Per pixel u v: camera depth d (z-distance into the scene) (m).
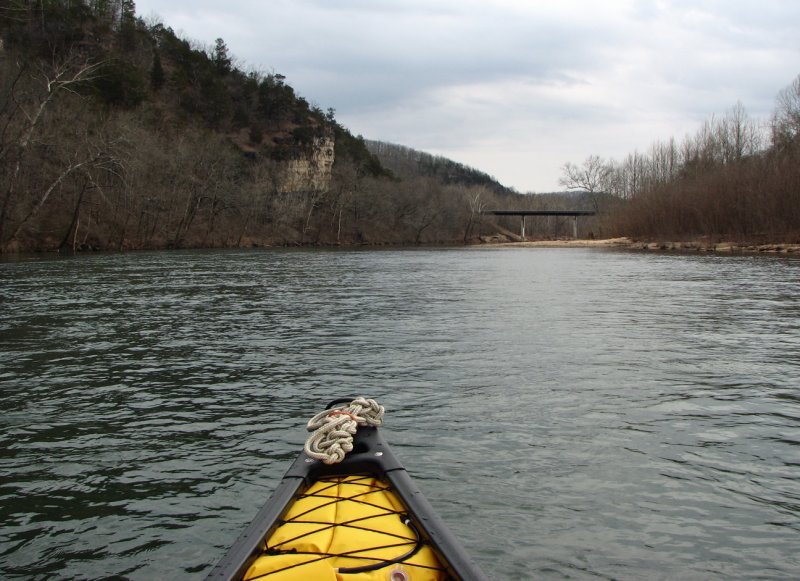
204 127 98.62
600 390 7.50
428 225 108.38
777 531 4.21
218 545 4.04
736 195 54.34
